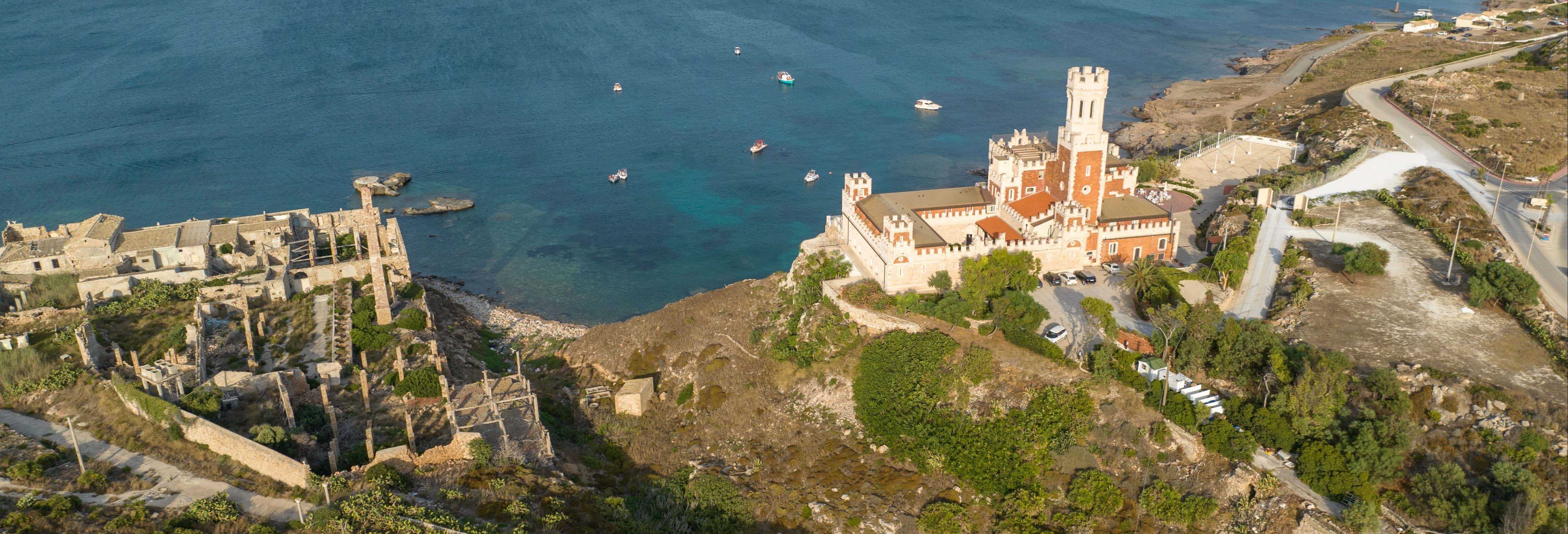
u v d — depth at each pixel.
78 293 151.12
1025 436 107.31
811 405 122.56
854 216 144.50
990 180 148.25
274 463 102.38
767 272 188.12
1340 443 98.00
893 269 130.12
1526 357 108.88
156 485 100.81
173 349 128.50
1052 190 143.88
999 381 114.44
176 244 165.00
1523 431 94.62
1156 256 141.50
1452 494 91.06
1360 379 105.25
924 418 112.94
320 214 196.75
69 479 100.38
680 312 151.25
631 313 173.00
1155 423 105.38
